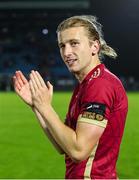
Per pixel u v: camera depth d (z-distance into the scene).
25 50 61.16
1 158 12.16
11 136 16.55
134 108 29.64
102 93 2.97
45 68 58.66
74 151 2.87
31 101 3.26
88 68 3.13
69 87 52.75
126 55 59.69
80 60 3.07
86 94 3.01
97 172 3.05
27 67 59.78
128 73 59.88
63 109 27.61
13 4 59.84
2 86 51.94
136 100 37.12
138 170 10.70
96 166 3.05
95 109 2.93
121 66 59.66
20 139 15.75
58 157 12.26
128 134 17.22
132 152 13.22
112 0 59.56
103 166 3.07
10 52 61.09
